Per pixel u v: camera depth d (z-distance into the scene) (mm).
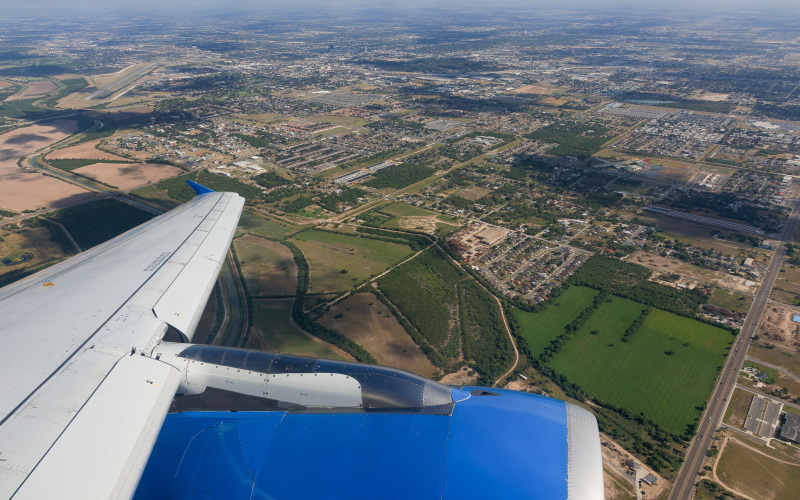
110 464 23484
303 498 21000
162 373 30766
